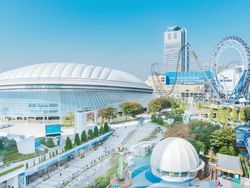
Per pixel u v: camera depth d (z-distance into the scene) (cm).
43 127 8050
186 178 5747
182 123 9019
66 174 5991
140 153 7306
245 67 13012
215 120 9875
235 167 5553
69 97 12612
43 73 14075
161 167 5934
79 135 8294
